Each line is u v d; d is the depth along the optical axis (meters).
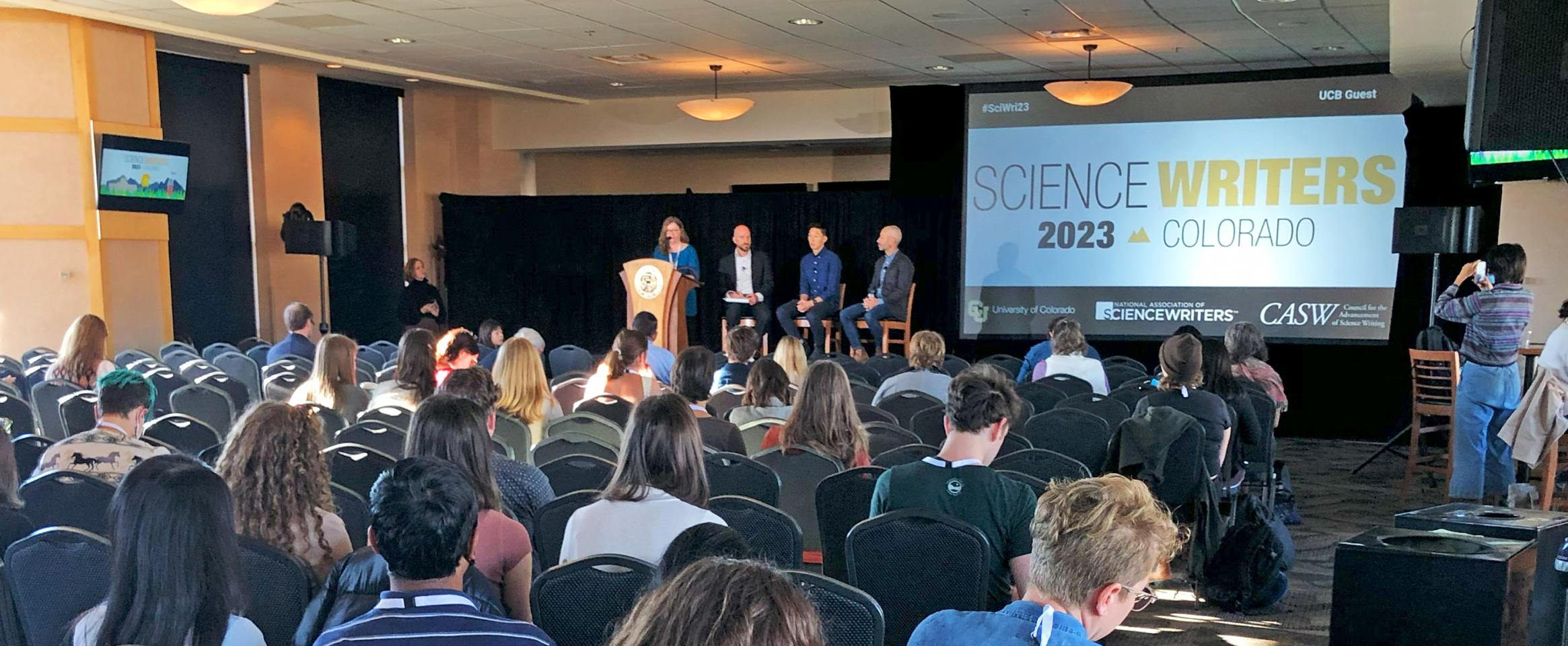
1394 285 10.57
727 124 14.45
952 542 2.94
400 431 4.62
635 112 14.87
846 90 13.86
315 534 2.77
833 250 14.47
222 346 9.39
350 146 13.75
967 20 9.12
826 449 4.33
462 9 8.73
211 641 1.95
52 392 6.23
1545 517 3.37
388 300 14.49
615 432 5.00
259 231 12.54
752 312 13.45
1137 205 11.40
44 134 9.50
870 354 13.55
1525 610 3.04
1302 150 10.75
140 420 4.02
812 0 8.30
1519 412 6.57
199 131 11.84
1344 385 11.16
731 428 4.60
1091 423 5.27
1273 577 4.94
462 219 15.16
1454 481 6.81
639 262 11.22
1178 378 5.19
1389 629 3.02
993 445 3.15
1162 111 11.20
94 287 9.70
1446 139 10.83
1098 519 1.84
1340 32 9.49
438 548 1.79
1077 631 1.77
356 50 10.93
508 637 1.74
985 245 12.02
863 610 2.29
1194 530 4.98
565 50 10.81
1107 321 11.62
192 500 1.94
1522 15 3.41
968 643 1.83
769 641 1.09
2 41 9.38
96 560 2.62
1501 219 10.45
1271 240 10.93
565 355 10.73
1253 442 5.45
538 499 3.57
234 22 9.50
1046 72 12.26
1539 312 10.29
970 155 11.95
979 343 12.95
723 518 3.27
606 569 2.46
